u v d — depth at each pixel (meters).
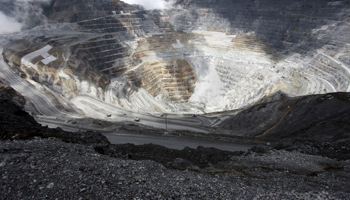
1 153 11.79
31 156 11.66
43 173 10.19
